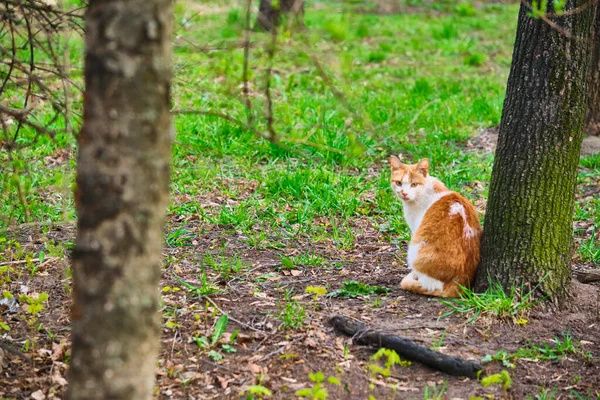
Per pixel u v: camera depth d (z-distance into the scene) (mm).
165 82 3684
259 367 5574
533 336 6000
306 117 11906
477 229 6695
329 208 9102
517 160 6238
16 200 8375
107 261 3580
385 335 5801
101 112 3531
